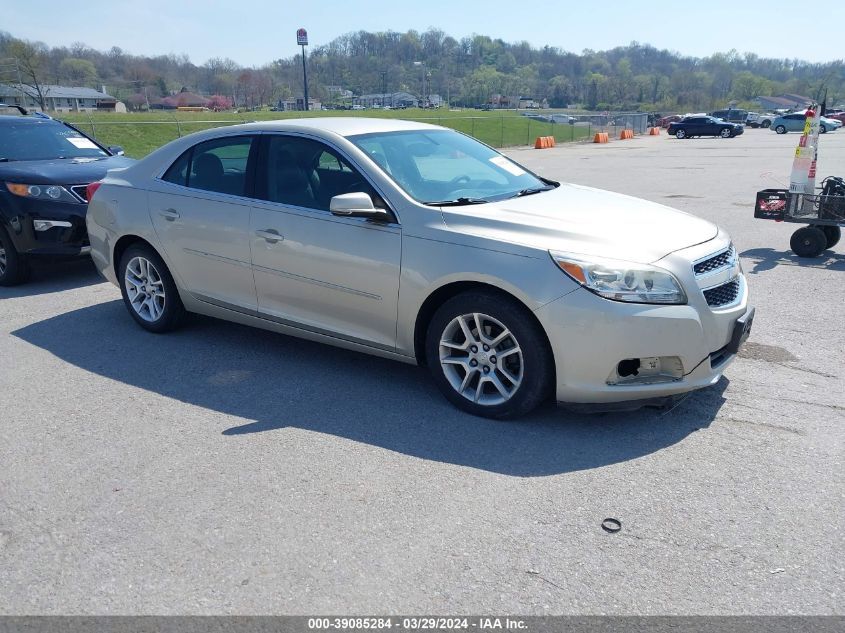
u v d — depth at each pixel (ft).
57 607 8.43
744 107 462.19
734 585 8.58
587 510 10.17
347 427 12.94
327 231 14.34
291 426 13.03
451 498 10.53
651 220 13.74
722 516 9.97
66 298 22.34
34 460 11.94
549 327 11.96
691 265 12.26
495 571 8.88
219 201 16.14
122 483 11.14
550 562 9.04
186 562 9.19
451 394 13.55
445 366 13.47
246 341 17.83
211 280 16.69
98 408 13.98
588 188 16.75
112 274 18.98
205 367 16.07
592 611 8.18
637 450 11.90
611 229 12.85
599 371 11.96
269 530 9.82
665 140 151.33
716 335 12.45
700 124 158.92
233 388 14.85
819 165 65.82
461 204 13.83
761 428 12.61
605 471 11.23
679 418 13.05
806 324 18.44
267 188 15.48
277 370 15.83
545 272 12.00
